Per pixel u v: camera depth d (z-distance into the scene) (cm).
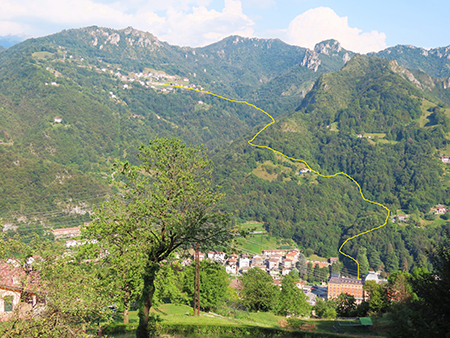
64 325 1791
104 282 2394
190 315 4166
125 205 2233
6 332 1664
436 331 1912
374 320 3884
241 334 3203
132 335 2688
